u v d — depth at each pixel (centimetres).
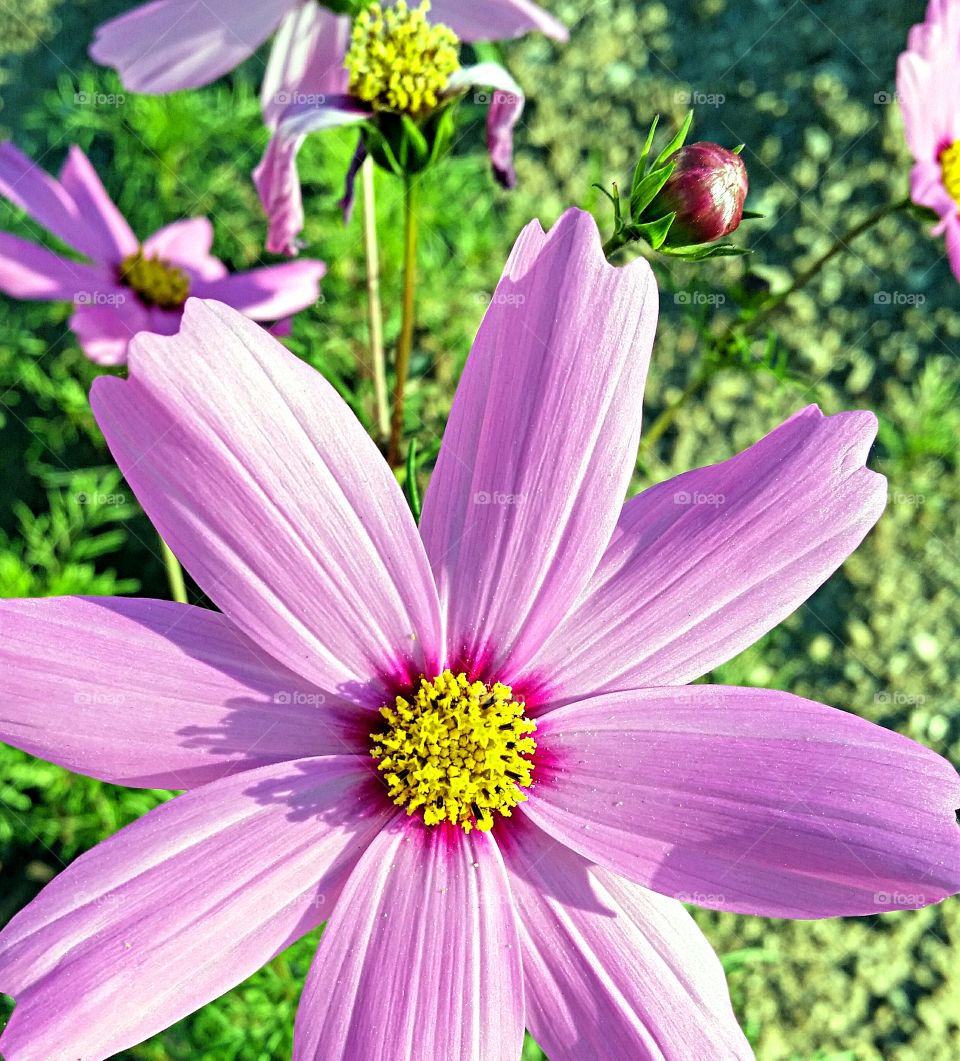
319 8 11
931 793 7
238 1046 14
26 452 18
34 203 13
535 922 8
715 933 17
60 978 7
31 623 7
